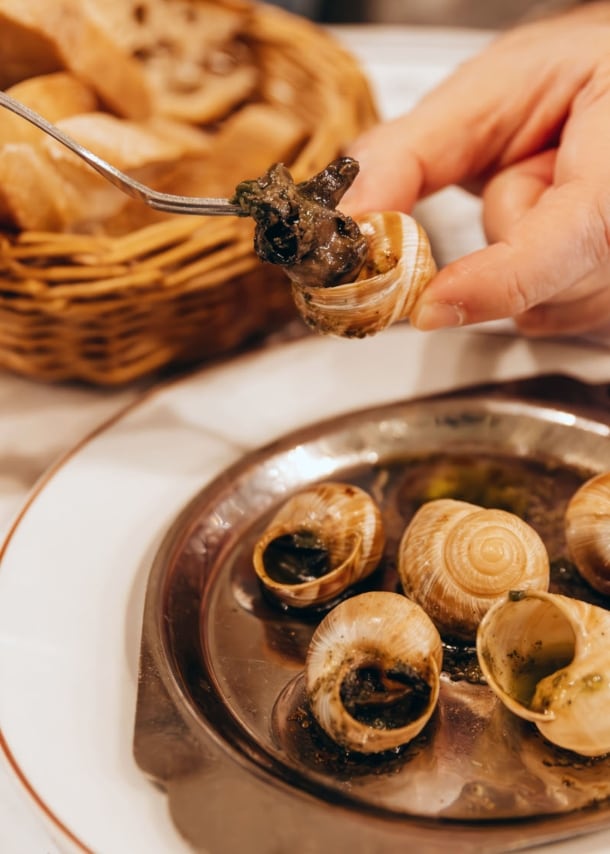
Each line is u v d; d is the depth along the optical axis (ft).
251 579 1.07
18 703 0.93
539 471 1.16
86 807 0.85
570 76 1.27
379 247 0.97
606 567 0.98
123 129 1.24
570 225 1.04
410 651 0.89
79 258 1.18
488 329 1.39
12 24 1.29
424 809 0.85
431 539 0.98
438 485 1.16
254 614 1.04
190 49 1.48
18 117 1.19
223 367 1.30
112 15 1.36
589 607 0.89
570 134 1.16
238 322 1.33
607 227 1.06
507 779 0.87
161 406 1.26
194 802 0.83
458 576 0.95
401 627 0.90
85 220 1.23
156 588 1.01
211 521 1.11
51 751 0.89
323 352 1.32
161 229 1.20
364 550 1.02
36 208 1.20
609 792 0.85
